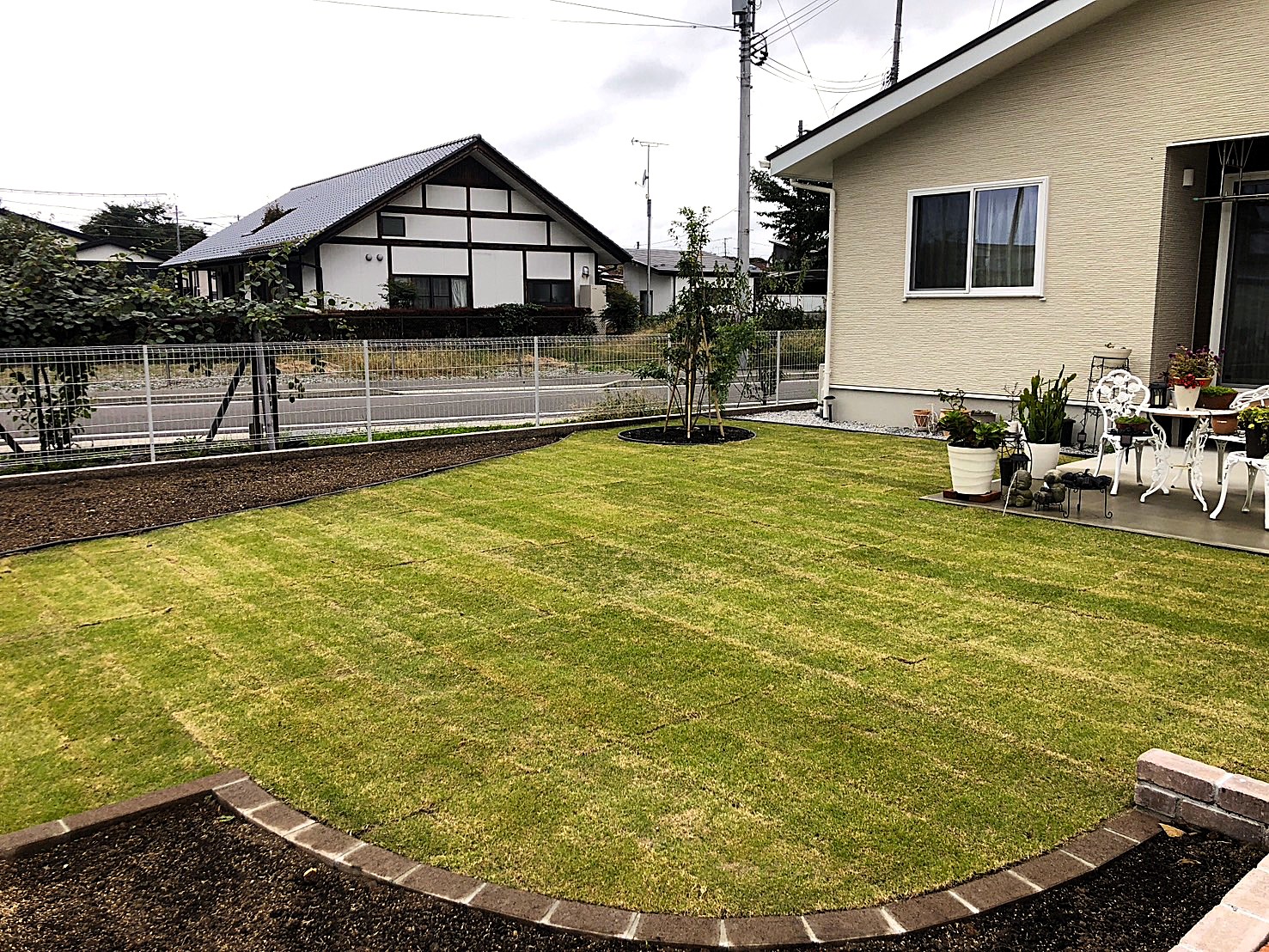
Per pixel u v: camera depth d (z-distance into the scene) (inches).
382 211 909.8
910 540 225.3
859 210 422.0
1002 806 106.9
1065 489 246.7
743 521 246.8
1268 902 82.7
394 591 189.9
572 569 204.1
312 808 108.9
